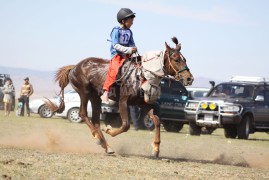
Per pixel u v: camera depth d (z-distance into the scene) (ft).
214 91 82.33
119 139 61.46
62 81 48.39
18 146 46.16
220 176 34.94
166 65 41.27
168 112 85.76
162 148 53.62
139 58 42.55
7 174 31.01
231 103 76.84
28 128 68.23
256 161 46.37
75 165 35.45
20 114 102.01
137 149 50.49
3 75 128.16
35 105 101.14
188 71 41.24
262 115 80.23
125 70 42.19
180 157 46.93
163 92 85.51
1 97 126.31
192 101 79.25
